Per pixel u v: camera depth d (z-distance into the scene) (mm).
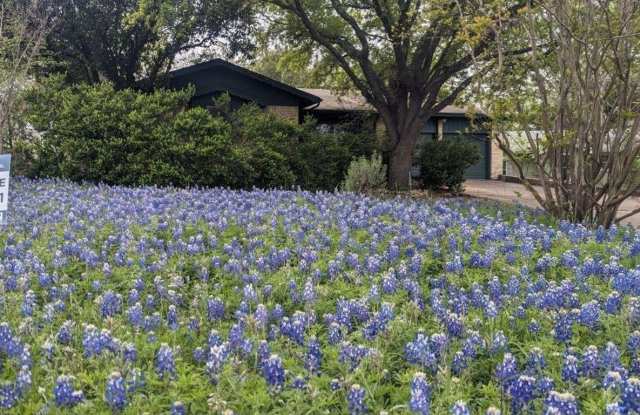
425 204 11602
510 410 3553
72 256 6938
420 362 4031
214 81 24500
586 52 9383
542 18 10570
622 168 9789
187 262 6824
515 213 10914
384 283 5562
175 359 4035
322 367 4066
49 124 17438
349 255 6688
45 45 19703
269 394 3576
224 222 8344
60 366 4121
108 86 17844
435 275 6566
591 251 7246
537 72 9883
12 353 4066
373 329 4461
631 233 8484
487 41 12664
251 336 4520
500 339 4285
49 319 4867
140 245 7090
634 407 3258
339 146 20984
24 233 8062
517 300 5285
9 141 18141
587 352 3822
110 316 4848
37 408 3410
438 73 21188
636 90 10023
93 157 16750
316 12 20688
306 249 7016
